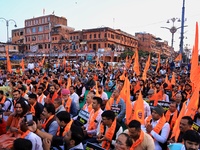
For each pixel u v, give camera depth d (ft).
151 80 41.88
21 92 25.03
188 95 25.71
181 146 11.14
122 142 9.31
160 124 15.19
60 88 30.27
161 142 14.65
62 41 206.49
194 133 9.84
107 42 186.39
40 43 229.04
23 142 8.93
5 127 15.97
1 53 144.05
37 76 50.06
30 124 12.09
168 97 29.68
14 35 265.95
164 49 312.91
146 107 21.50
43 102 25.41
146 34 260.42
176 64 83.20
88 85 46.91
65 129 13.98
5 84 40.14
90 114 18.25
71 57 173.68
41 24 230.07
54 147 13.64
